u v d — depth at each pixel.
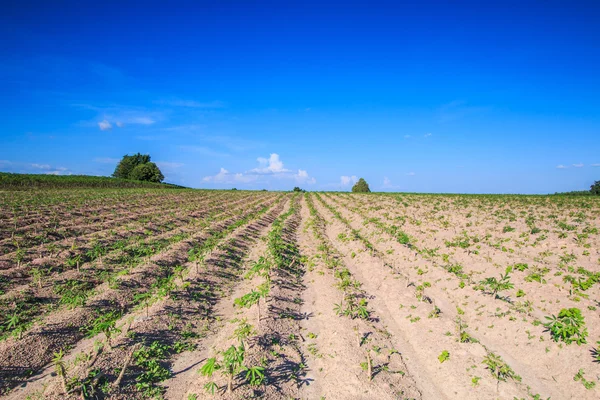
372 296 14.62
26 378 8.83
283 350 10.44
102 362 8.94
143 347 9.87
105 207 33.84
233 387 8.27
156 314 12.03
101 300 12.81
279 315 12.55
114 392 8.11
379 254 20.09
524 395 8.20
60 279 14.64
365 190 84.12
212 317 13.06
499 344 10.22
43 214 26.80
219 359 9.63
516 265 15.06
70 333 10.82
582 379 8.39
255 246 24.28
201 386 8.54
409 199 46.00
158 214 32.69
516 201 38.28
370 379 8.87
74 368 8.75
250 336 10.53
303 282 17.03
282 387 8.81
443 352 9.81
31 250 17.64
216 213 38.38
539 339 9.85
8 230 20.92
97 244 19.11
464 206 35.75
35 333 10.21
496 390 8.38
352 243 22.97
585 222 23.09
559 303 11.70
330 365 9.76
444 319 11.65
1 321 11.21
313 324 12.62
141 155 110.25
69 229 23.08
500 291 13.20
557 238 19.31
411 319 12.12
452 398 8.52
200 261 17.58
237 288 16.25
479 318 11.55
